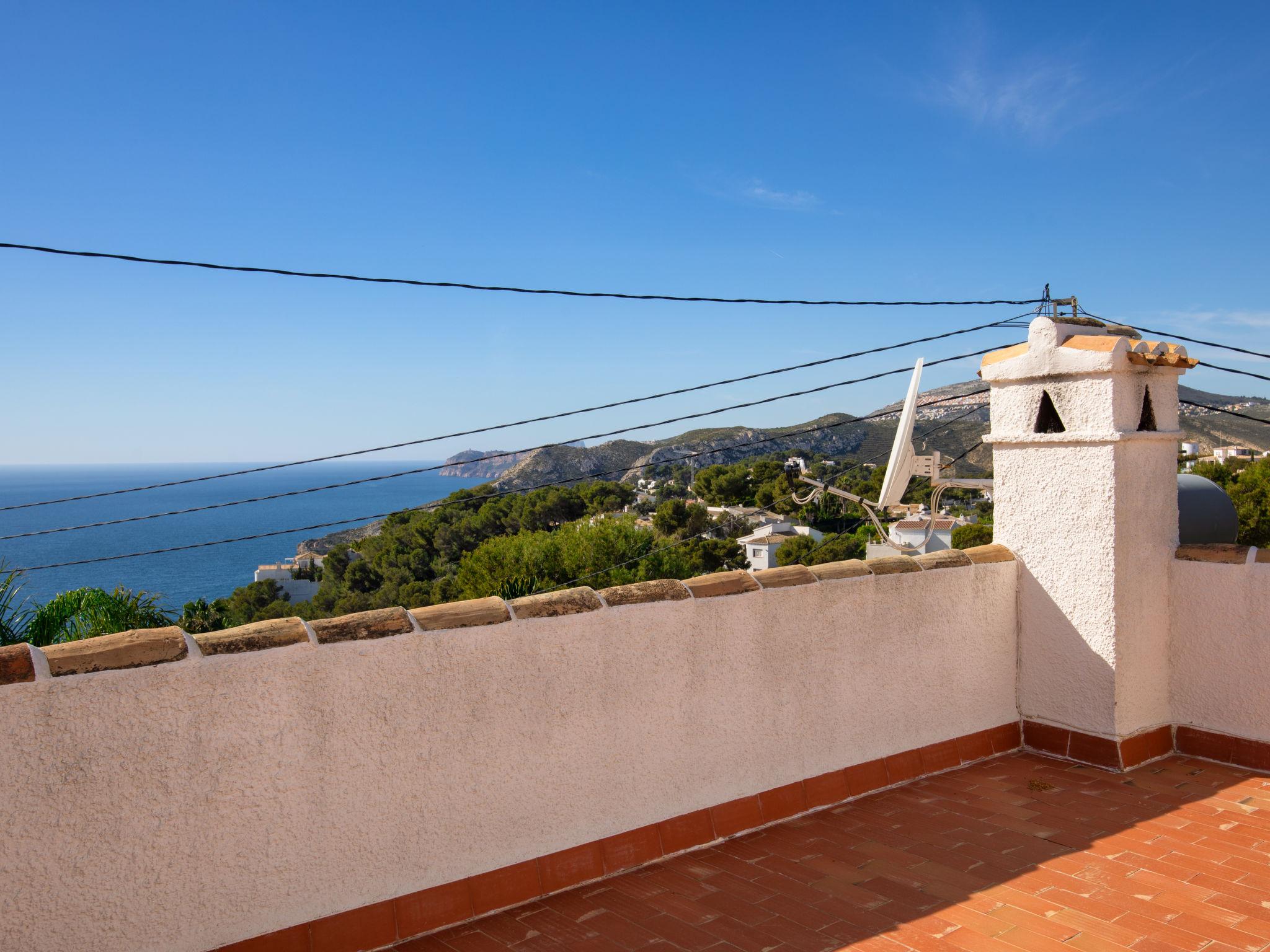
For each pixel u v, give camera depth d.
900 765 4.68
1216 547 5.01
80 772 2.48
